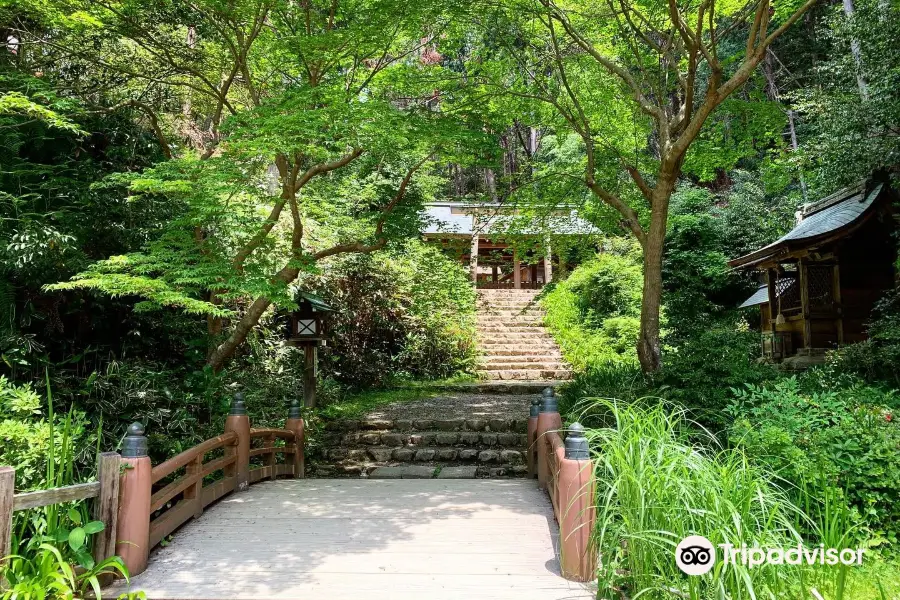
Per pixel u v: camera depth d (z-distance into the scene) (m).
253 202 6.56
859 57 8.59
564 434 5.38
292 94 5.47
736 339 11.96
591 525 3.48
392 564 3.72
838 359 6.92
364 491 5.53
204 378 6.25
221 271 5.06
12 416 4.10
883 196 8.27
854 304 9.11
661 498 3.07
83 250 5.77
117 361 5.58
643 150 9.27
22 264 4.76
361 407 9.66
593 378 7.57
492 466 7.43
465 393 11.14
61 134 5.96
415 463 7.66
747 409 5.25
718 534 2.86
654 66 7.98
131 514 3.62
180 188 4.80
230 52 6.79
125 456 3.73
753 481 3.23
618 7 7.67
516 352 13.38
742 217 16.31
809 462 4.05
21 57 6.22
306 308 8.34
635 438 3.37
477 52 7.75
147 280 4.60
